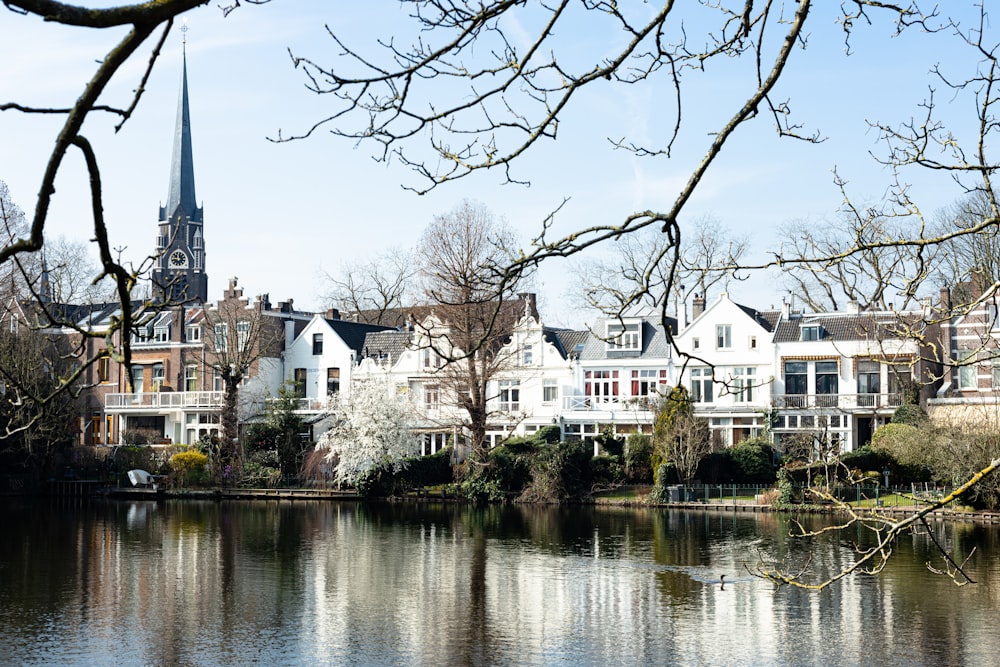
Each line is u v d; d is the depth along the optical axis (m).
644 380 63.62
